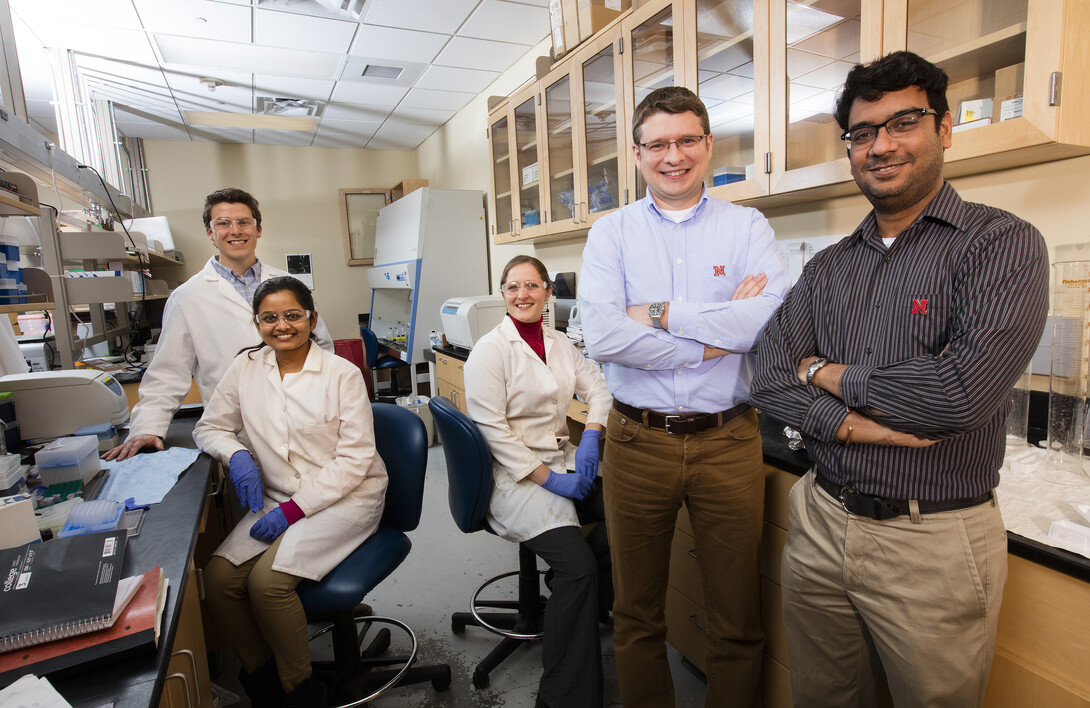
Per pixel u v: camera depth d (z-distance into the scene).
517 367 1.73
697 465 1.27
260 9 2.88
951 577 0.90
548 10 2.98
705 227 1.31
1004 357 0.82
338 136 5.30
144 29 3.04
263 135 5.14
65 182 2.65
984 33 1.30
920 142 0.91
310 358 1.59
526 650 1.92
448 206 4.41
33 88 3.72
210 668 1.80
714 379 1.25
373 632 2.00
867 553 0.97
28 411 1.64
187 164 5.27
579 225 2.76
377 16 3.04
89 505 1.14
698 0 1.99
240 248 1.95
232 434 1.62
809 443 1.07
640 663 1.41
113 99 4.09
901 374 0.89
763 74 1.77
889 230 1.01
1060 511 1.02
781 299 1.21
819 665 1.12
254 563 1.44
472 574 2.38
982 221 0.90
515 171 3.35
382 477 1.60
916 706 0.94
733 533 1.29
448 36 3.31
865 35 1.49
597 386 1.93
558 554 1.51
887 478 0.94
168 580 0.92
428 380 4.47
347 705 1.54
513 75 3.78
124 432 1.86
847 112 0.99
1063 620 0.91
